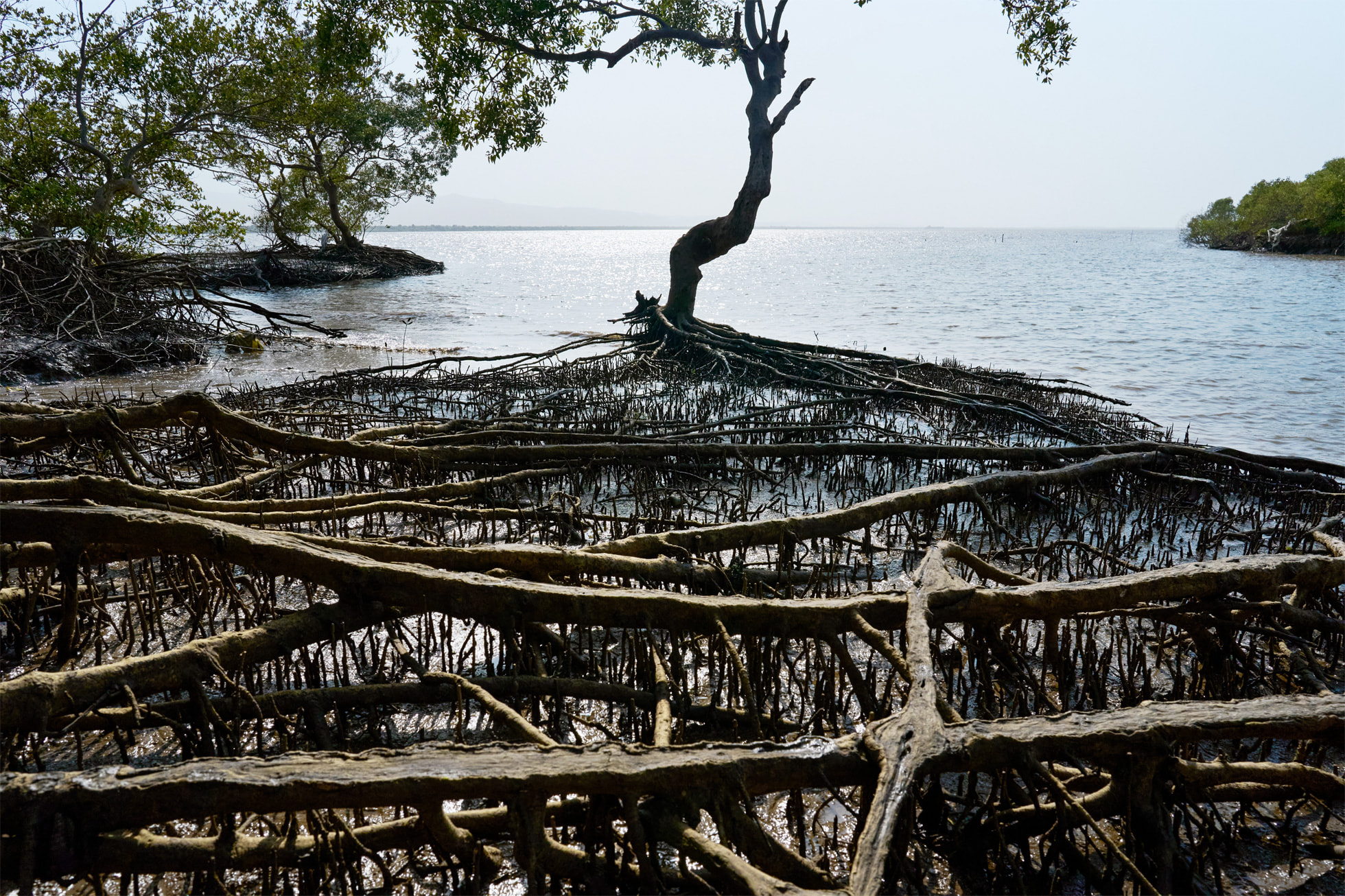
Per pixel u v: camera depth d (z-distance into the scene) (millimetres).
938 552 4844
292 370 17719
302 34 27500
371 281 48031
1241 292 39844
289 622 4105
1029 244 168875
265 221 45469
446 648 5172
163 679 3691
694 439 9812
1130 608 4656
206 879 3061
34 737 3928
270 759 2898
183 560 5172
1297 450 11594
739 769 2965
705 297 39906
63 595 4199
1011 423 12258
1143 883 2977
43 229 21078
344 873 3064
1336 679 5117
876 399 13625
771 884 2533
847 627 4137
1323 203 75062
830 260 86875
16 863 2574
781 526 5816
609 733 4285
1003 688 4691
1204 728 3352
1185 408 14430
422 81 18312
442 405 13281
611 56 18156
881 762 3002
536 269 68188
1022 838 3400
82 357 16688
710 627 4145
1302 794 3629
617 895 3021
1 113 22016
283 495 7496
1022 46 17438
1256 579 4734
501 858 3307
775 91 18703
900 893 3260
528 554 4707
